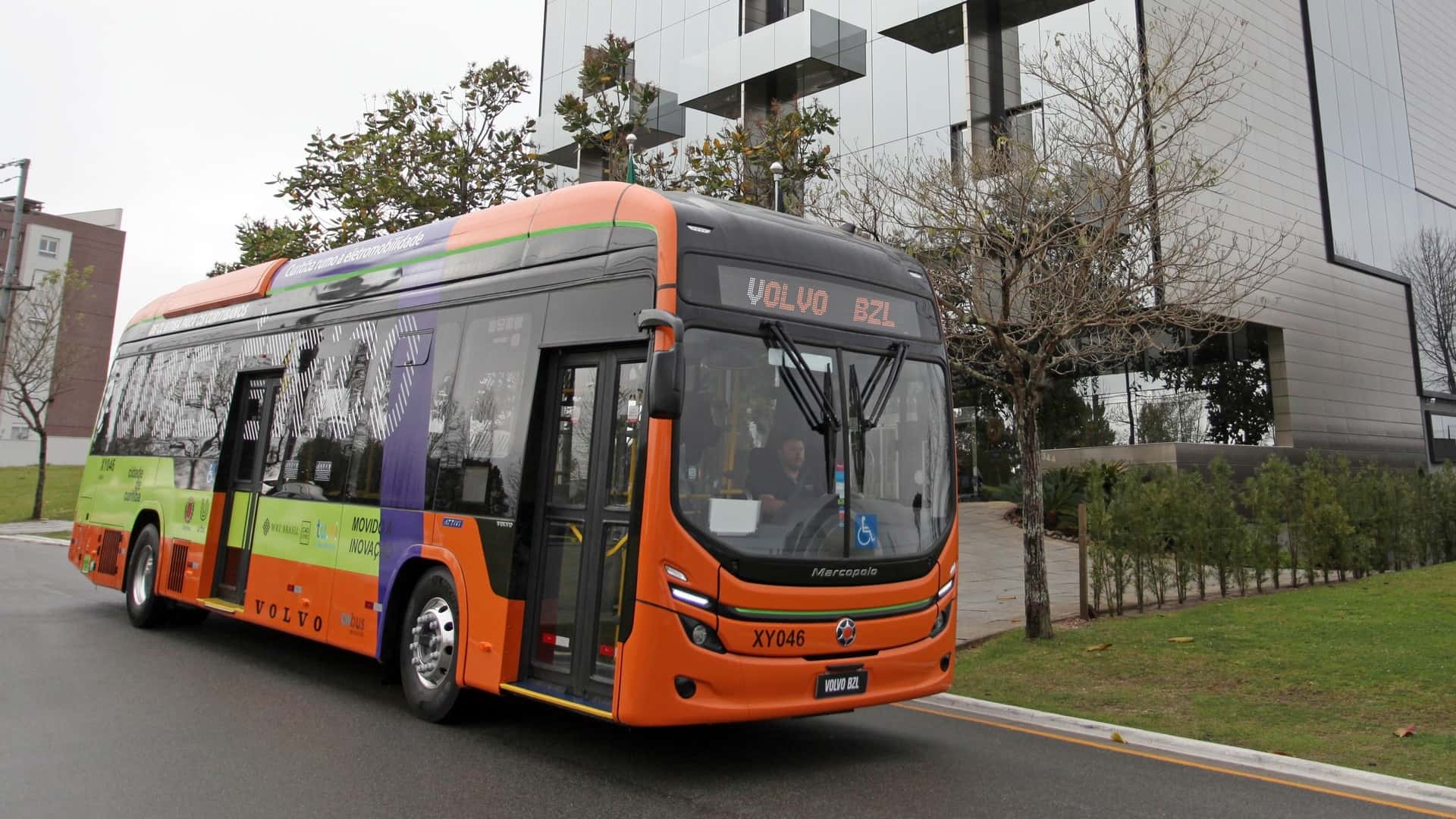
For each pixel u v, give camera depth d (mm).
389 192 17781
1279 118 27438
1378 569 16281
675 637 5438
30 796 5359
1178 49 14859
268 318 10062
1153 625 11695
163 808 5203
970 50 23859
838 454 6219
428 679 7285
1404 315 32781
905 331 6902
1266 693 8570
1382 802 5824
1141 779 6254
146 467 11648
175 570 10531
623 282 6219
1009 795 5793
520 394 6809
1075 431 28203
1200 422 26953
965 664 10344
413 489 7566
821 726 7695
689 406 5699
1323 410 28219
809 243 6598
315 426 8945
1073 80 17156
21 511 32000
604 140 18781
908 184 15023
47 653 9711
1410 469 31594
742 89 27703
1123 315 12914
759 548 5742
